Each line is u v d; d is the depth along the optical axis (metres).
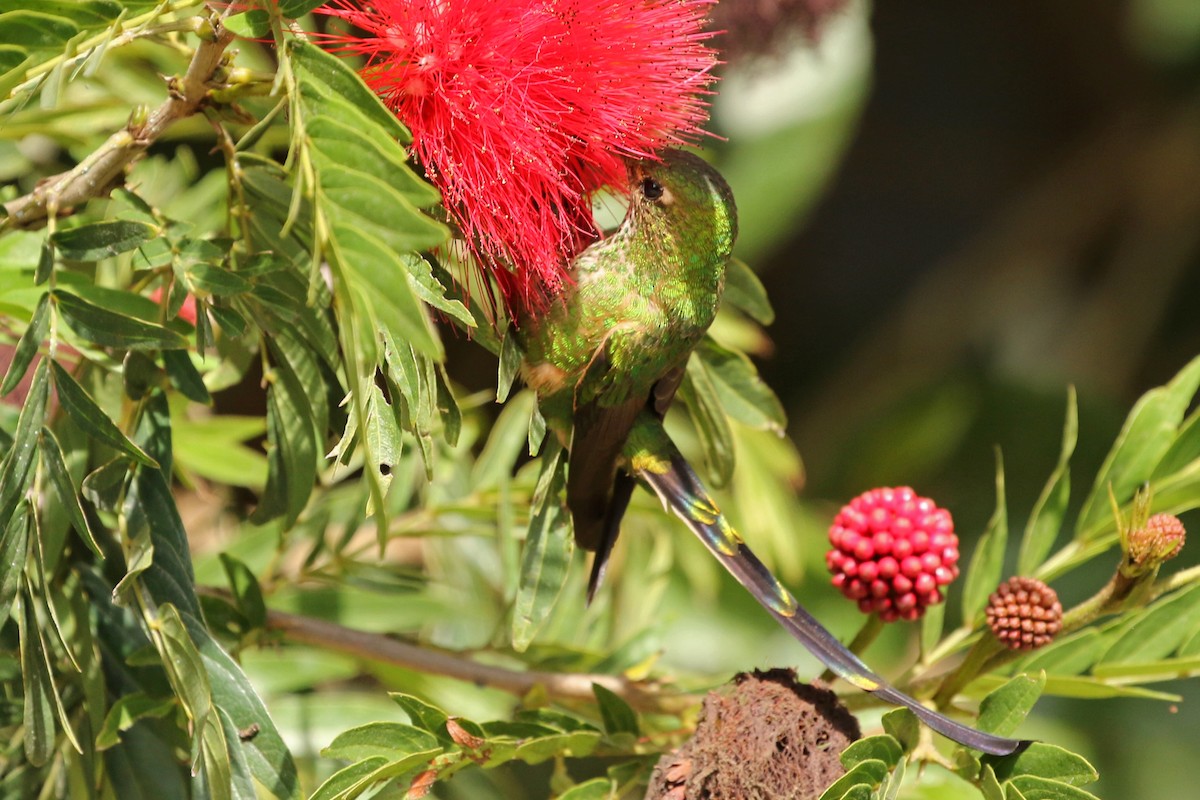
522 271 1.46
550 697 1.52
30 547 1.44
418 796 1.45
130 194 1.45
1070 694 1.50
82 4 1.42
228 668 1.45
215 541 1.62
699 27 1.46
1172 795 1.79
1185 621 1.49
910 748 1.46
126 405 1.48
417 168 1.44
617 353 1.48
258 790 1.48
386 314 1.39
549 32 1.44
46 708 1.44
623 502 1.51
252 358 1.51
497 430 1.59
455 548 1.63
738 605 1.82
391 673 1.56
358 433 1.42
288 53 1.41
